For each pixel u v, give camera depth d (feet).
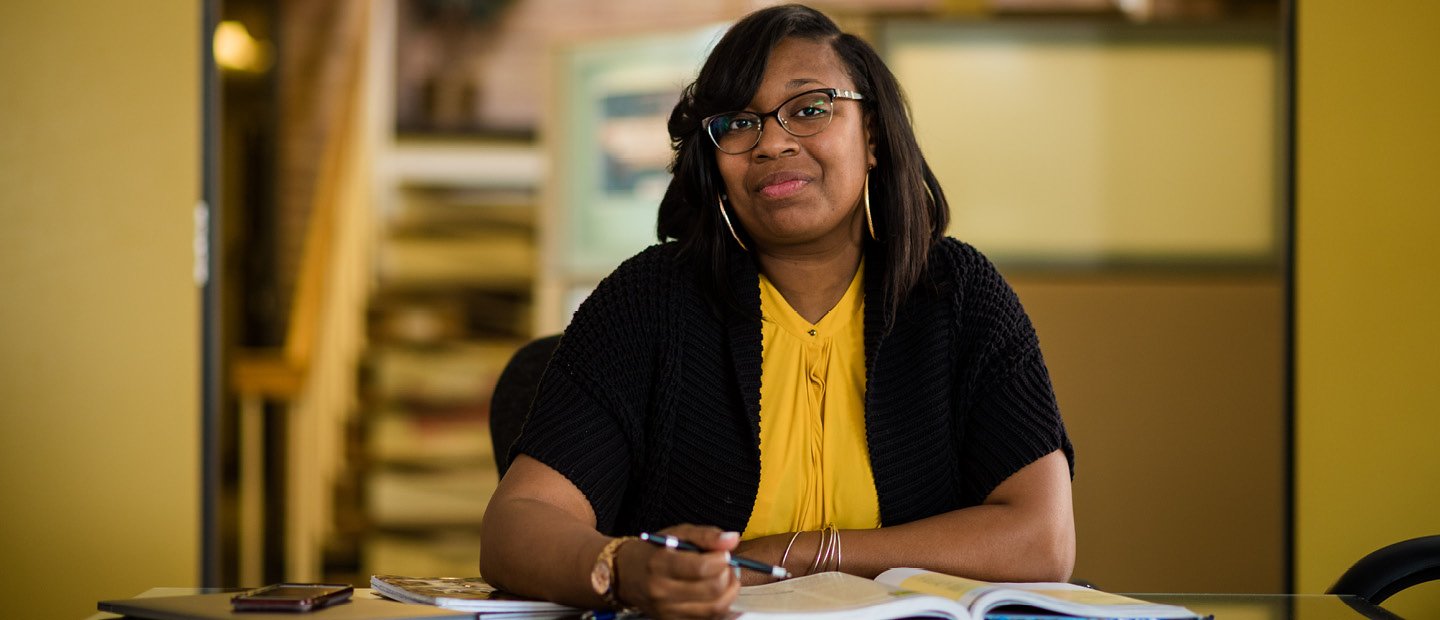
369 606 3.45
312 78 19.93
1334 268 7.82
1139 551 9.96
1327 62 7.79
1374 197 7.79
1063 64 10.25
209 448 8.10
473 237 19.95
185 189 7.98
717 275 4.58
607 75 12.57
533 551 3.70
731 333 4.55
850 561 4.08
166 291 7.95
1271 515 10.00
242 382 18.42
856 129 4.44
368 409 18.84
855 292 4.69
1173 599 4.07
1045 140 10.24
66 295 7.89
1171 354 10.09
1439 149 7.74
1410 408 7.79
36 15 7.89
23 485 7.82
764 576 4.02
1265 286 10.15
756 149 4.35
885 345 4.61
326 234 18.93
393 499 18.35
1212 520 10.00
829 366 4.60
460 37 19.98
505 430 5.56
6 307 7.84
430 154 19.98
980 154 10.19
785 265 4.61
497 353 19.47
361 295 19.26
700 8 19.65
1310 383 7.82
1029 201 10.22
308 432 18.44
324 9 19.90
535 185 20.10
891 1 17.31
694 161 4.58
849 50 4.50
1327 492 7.81
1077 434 10.00
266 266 19.67
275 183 19.86
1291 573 7.88
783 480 4.50
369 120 19.66
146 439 7.91
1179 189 10.25
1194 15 17.97
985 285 4.71
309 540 18.08
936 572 3.88
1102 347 10.06
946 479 4.57
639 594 3.28
